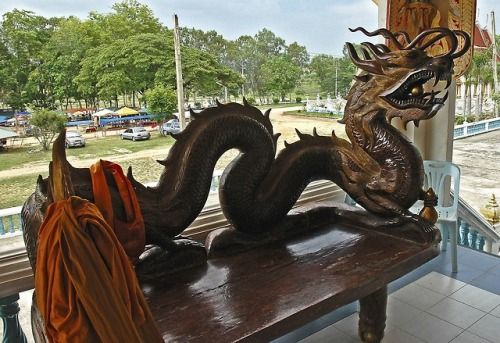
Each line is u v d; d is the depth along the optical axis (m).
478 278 2.95
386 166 2.07
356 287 1.62
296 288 1.61
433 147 3.45
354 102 2.11
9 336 1.92
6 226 1.88
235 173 1.89
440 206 3.11
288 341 2.34
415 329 2.39
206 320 1.41
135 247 1.57
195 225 2.44
